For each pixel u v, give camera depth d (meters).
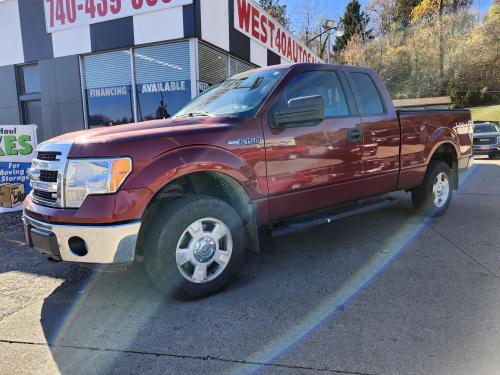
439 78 51.81
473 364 2.41
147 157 2.99
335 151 4.12
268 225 3.88
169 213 3.12
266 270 3.96
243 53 10.08
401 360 2.46
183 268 3.24
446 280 3.62
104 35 8.64
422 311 3.05
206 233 3.31
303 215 4.07
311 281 3.66
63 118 9.47
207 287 3.33
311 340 2.71
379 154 4.62
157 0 7.98
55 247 3.01
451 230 5.21
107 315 3.14
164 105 8.49
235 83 4.34
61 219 2.95
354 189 4.41
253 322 2.96
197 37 7.89
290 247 4.64
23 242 5.02
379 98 4.77
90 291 3.59
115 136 3.04
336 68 4.38
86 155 2.95
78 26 8.86
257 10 10.88
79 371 2.45
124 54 8.71
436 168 5.64
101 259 2.89
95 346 2.72
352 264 4.06
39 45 9.44
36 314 3.19
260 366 2.45
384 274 3.79
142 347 2.69
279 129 3.69
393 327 2.84
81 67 9.09
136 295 3.48
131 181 2.92
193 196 3.31
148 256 3.12
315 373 2.37
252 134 3.51
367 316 3.00
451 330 2.78
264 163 3.59
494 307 3.10
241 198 3.57
